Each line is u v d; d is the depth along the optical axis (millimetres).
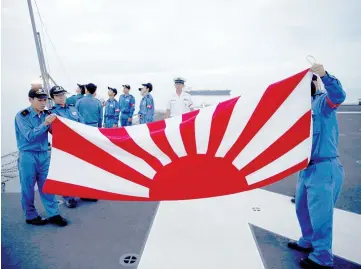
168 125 2340
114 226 3053
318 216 2164
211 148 2262
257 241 2674
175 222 3053
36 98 2773
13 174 4594
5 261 2400
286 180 4465
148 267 2268
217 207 3430
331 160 2174
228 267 2258
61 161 2232
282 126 2188
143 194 2279
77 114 3479
